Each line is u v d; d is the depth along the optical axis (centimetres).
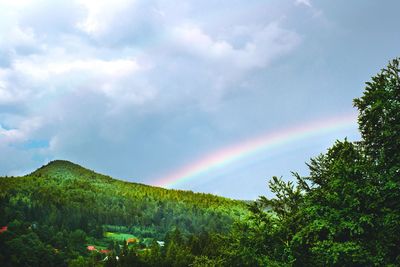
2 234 16550
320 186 2658
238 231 2714
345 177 2295
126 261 9262
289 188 2750
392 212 2134
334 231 2145
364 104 2498
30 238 17050
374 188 2198
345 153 2575
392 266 2059
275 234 2581
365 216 2097
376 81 2505
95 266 15088
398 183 2197
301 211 2553
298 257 2458
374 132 2456
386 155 2380
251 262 2567
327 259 2166
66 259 17225
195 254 8250
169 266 8712
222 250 2831
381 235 2109
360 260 2067
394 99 2409
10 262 15088
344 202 2225
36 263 15750
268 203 2756
